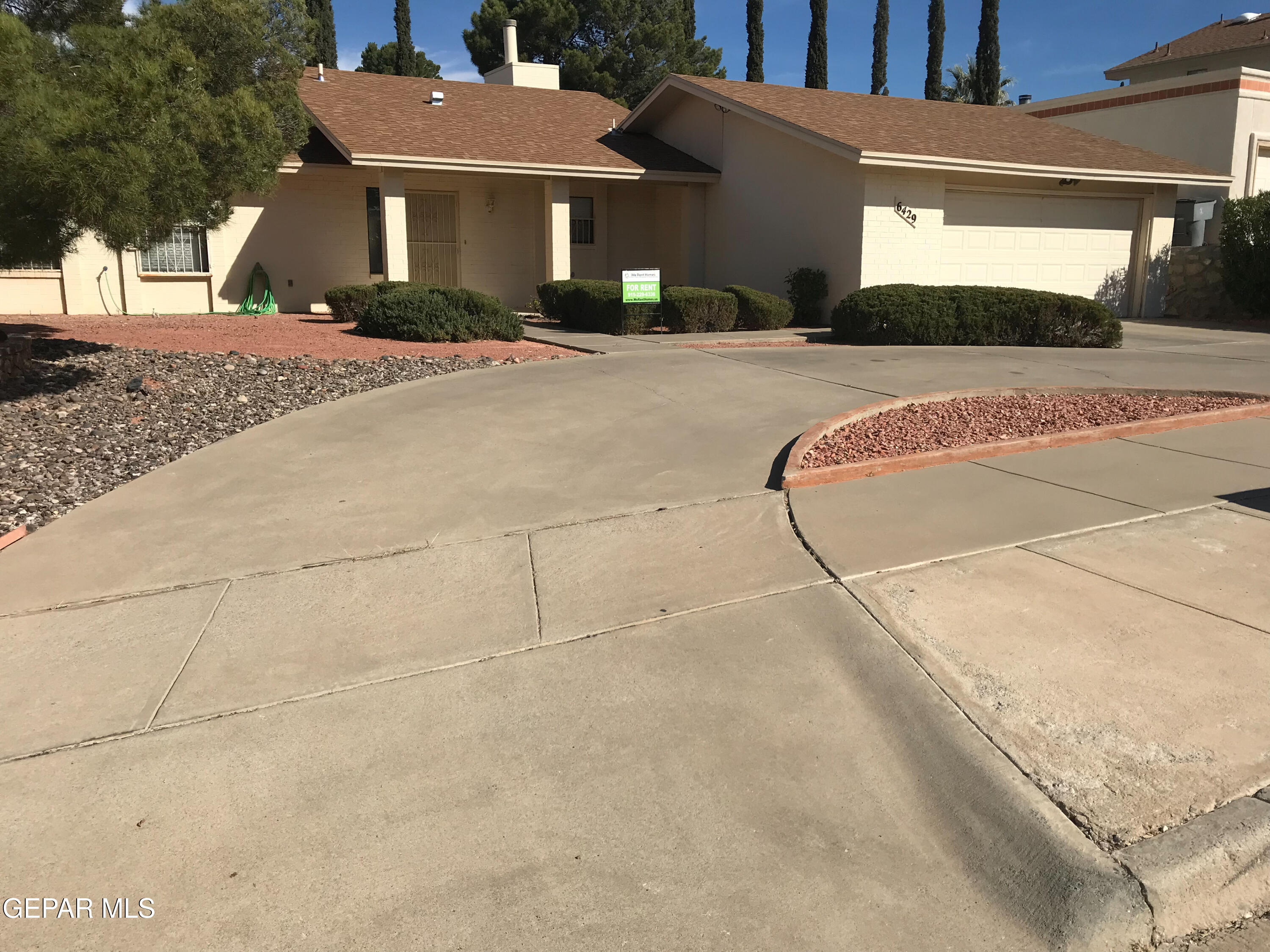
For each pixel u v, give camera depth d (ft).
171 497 20.98
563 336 48.08
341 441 25.08
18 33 26.32
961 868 9.68
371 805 10.77
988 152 56.65
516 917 9.07
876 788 10.93
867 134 55.77
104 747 11.99
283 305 59.88
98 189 25.09
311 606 15.84
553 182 61.36
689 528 19.03
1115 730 11.71
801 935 8.85
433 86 71.92
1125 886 9.23
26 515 19.95
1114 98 79.15
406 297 42.86
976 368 38.06
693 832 10.25
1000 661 13.50
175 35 32.14
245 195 57.98
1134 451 24.75
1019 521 19.19
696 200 67.00
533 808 10.68
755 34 127.44
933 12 135.74
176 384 30.55
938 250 56.18
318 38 122.62
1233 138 70.79
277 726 12.41
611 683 13.32
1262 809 10.16
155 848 10.09
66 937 8.86
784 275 59.98
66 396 28.43
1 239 27.12
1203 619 14.67
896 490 21.27
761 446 24.85
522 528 19.12
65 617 15.53
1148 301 66.13
